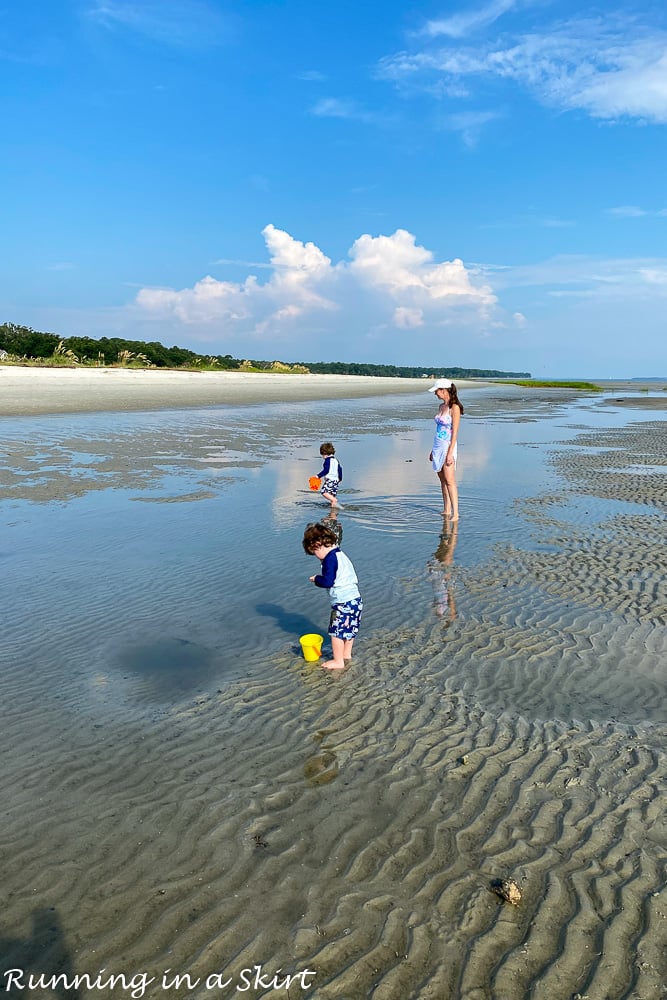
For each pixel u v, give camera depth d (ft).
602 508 41.98
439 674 19.54
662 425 111.14
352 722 16.87
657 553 31.91
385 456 65.26
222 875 11.76
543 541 33.94
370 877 11.77
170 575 27.48
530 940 10.52
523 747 15.87
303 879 11.70
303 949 10.32
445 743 16.01
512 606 25.00
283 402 146.10
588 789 14.30
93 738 15.92
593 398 221.05
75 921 10.77
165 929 10.65
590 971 10.02
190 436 75.72
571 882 11.71
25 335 211.41
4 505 39.09
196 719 16.85
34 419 85.56
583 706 17.88
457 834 12.90
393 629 22.75
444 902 11.24
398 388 244.01
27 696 17.78
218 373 227.61
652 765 15.23
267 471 53.83
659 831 13.01
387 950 10.33
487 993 9.67
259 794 13.99
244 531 34.53
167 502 41.06
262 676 19.20
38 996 9.46
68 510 38.37
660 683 19.22
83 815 13.23
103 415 95.91
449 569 29.22
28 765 14.80
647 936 10.60
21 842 12.46
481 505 42.57
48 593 25.16
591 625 23.34
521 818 13.38
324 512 39.52
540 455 68.64
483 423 112.78
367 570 28.89
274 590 26.02
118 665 19.66
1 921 10.73
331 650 20.99
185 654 20.49
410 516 39.11
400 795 14.03
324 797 13.93
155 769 14.78
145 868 11.91
